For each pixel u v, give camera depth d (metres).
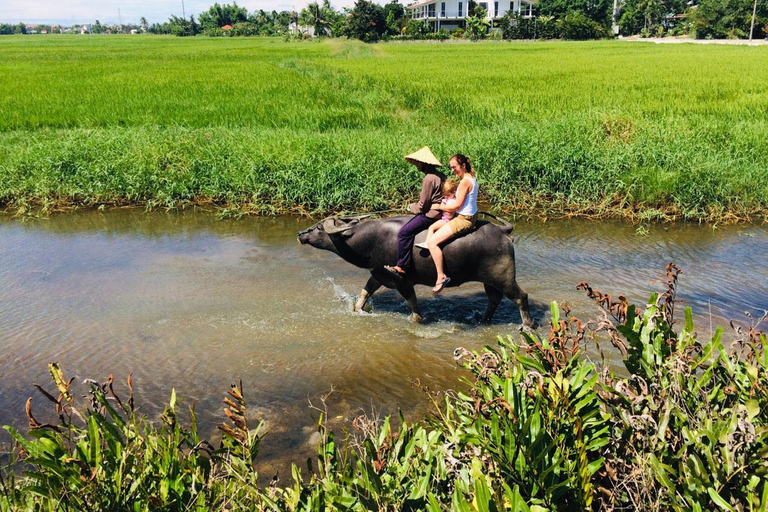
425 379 5.58
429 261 6.23
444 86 22.98
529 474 2.77
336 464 3.43
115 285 7.71
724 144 12.82
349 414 5.05
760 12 76.75
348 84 23.94
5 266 8.36
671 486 2.75
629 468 3.09
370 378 5.60
